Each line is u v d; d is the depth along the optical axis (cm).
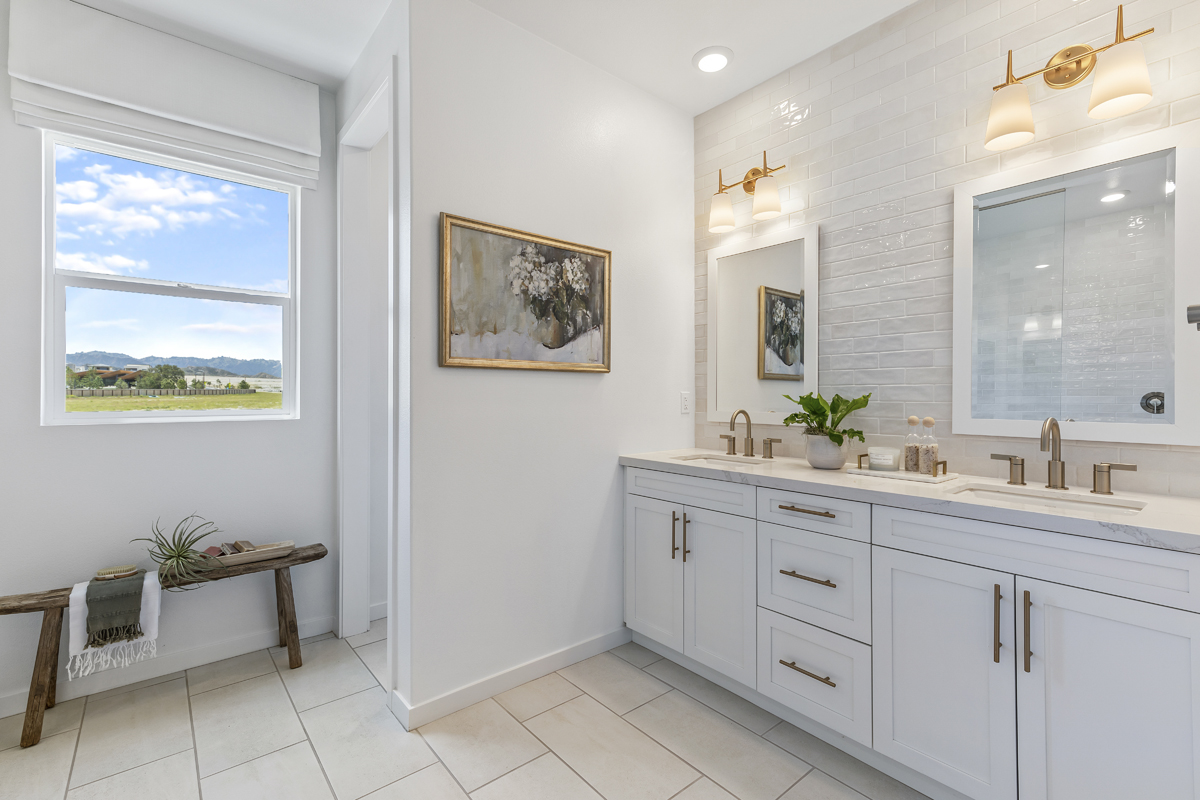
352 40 230
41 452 201
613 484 253
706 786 164
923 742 155
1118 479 165
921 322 206
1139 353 161
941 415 201
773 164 254
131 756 175
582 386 241
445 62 199
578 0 205
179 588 230
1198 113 152
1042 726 134
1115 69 148
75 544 207
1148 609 118
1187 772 115
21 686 198
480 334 206
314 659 242
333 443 270
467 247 202
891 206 214
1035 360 180
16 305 196
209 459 236
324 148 268
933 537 153
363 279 268
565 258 232
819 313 237
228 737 186
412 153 190
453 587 202
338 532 266
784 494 190
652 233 269
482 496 210
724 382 275
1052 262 176
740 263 267
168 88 221
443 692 200
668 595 234
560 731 190
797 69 245
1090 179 170
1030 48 181
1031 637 135
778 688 192
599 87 248
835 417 211
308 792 161
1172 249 155
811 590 182
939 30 201
